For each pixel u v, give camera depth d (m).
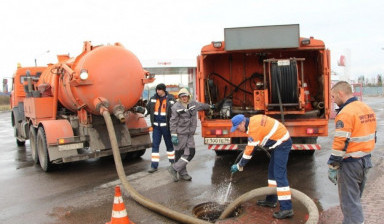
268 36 6.71
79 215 5.08
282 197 4.57
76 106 7.62
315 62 7.90
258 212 4.88
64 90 7.76
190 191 5.96
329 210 4.84
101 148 7.55
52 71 8.35
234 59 8.34
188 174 7.04
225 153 9.03
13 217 5.10
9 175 7.70
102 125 7.69
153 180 6.74
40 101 8.30
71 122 7.81
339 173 3.80
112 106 7.25
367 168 3.72
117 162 6.38
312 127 6.77
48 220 4.94
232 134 7.04
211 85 7.87
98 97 7.10
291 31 6.64
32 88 9.80
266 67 8.15
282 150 4.55
